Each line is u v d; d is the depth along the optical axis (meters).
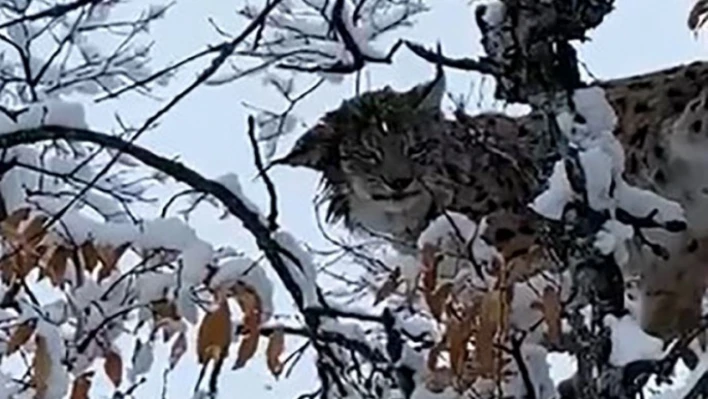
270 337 3.18
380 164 4.95
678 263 4.95
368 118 5.01
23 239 3.15
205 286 3.15
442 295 3.19
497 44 3.26
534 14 3.21
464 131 4.68
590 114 3.27
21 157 3.33
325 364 3.39
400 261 4.12
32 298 3.21
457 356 3.03
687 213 5.04
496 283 3.21
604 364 3.20
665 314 5.00
